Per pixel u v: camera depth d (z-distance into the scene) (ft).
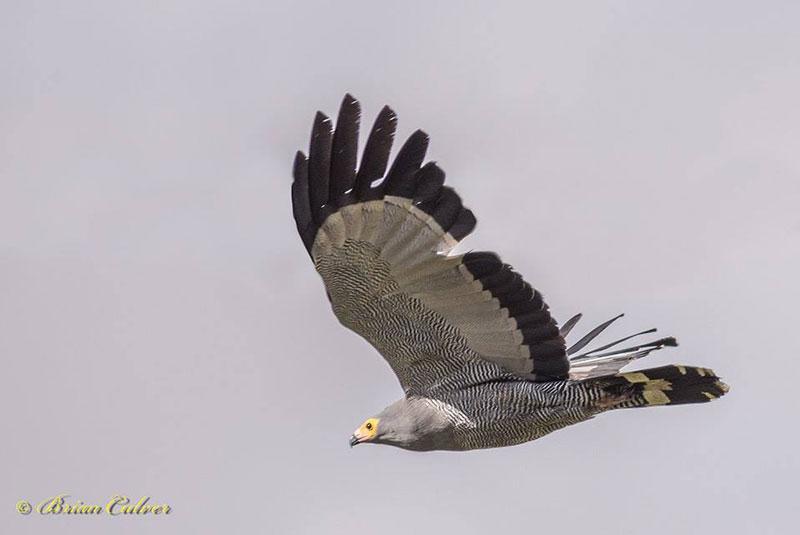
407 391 46.83
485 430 45.96
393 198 41.81
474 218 42.34
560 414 45.57
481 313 43.93
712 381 45.16
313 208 42.16
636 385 45.42
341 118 41.93
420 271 42.88
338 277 43.29
